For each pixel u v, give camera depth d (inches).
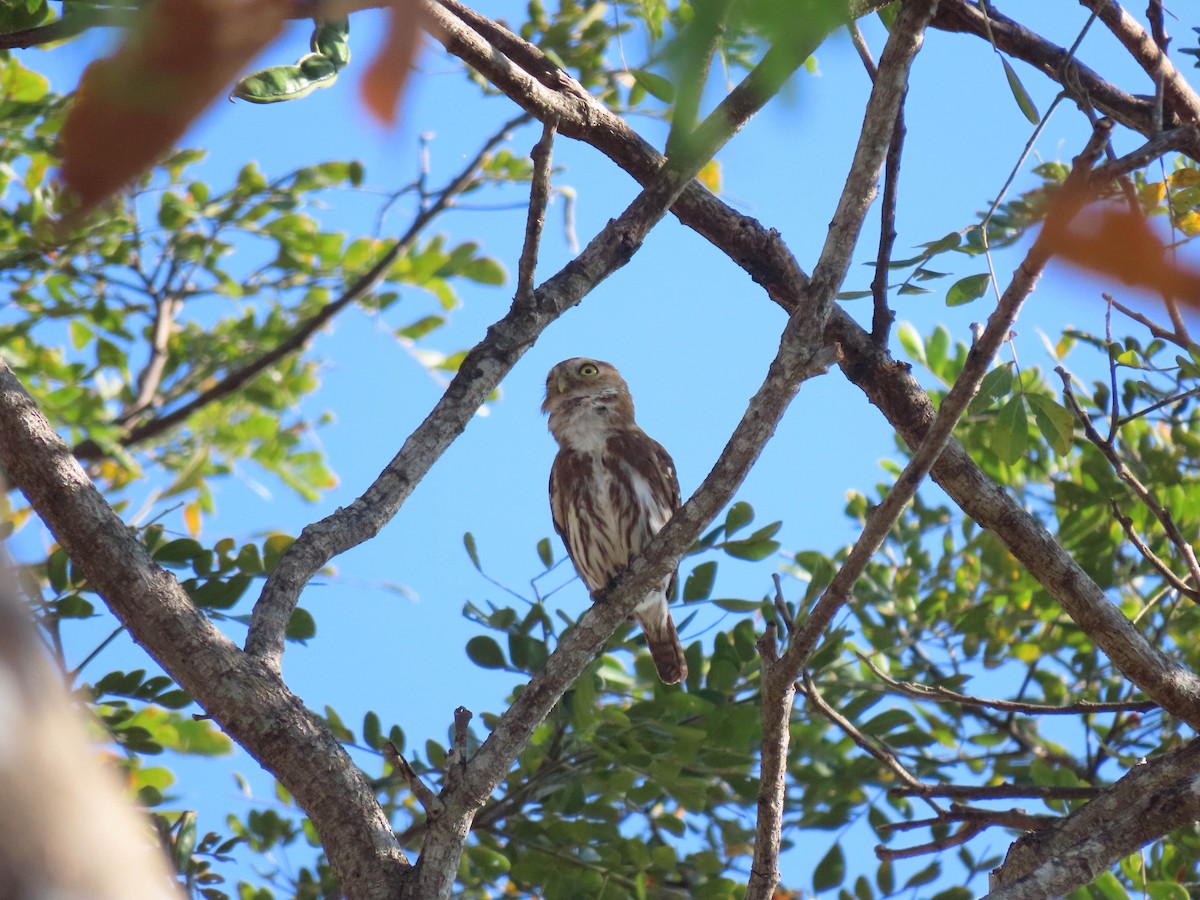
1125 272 56.0
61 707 47.2
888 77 281.9
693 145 80.7
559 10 652.7
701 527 292.4
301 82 284.2
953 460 375.2
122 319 691.4
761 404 291.4
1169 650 569.9
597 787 481.4
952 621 572.4
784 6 67.3
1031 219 59.0
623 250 379.6
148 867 51.2
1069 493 551.8
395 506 329.7
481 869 486.9
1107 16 400.2
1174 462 551.5
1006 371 351.9
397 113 58.7
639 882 464.8
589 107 402.6
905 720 510.9
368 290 690.8
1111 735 565.3
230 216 652.7
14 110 515.5
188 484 683.4
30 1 397.4
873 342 386.9
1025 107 304.8
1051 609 581.0
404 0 58.7
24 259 601.9
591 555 631.8
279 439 714.2
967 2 412.8
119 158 52.8
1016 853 339.9
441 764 512.1
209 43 52.7
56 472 287.9
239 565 405.7
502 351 352.2
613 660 535.5
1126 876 425.1
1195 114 404.8
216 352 709.9
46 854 45.2
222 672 284.8
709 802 514.3
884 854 386.9
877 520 270.1
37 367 645.3
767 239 416.2
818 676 502.0
